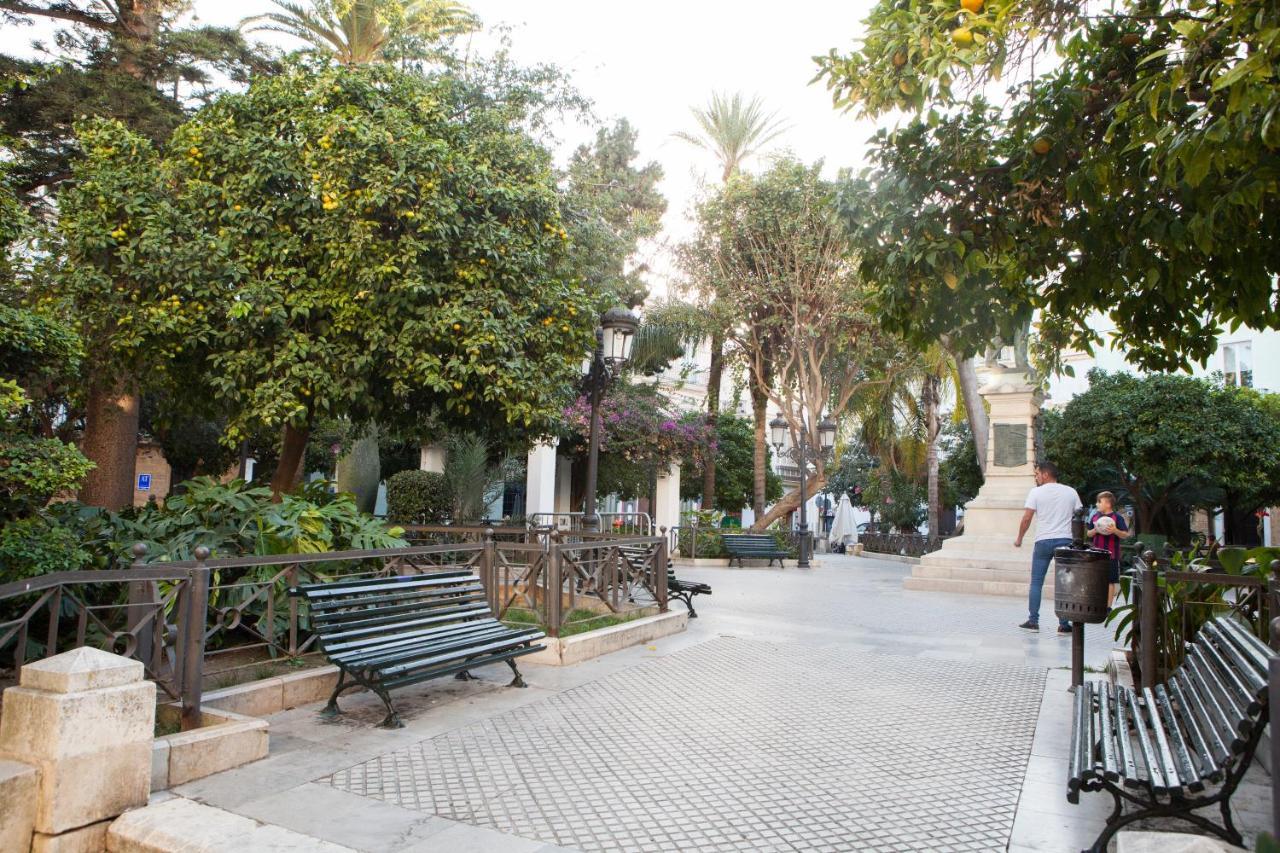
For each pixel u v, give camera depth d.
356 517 7.86
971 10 4.54
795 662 7.39
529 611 8.38
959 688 6.47
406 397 9.48
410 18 15.02
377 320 8.48
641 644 8.00
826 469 21.48
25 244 8.87
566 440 21.84
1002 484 15.48
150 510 7.58
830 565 22.58
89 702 3.45
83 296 8.40
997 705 5.94
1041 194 5.39
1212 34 3.86
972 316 5.94
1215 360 24.20
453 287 8.70
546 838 3.49
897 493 32.88
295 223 8.75
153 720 3.74
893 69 4.91
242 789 3.95
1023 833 3.63
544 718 5.36
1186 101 4.21
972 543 15.07
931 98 4.81
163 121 12.38
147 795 3.70
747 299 21.30
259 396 8.32
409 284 8.20
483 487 17.53
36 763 3.35
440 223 8.45
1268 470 17.94
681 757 4.63
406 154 8.40
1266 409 19.88
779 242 20.81
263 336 8.68
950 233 5.43
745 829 3.64
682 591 9.88
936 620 10.39
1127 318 5.92
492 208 9.34
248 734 4.33
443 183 8.77
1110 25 5.17
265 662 5.87
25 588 3.73
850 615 10.77
